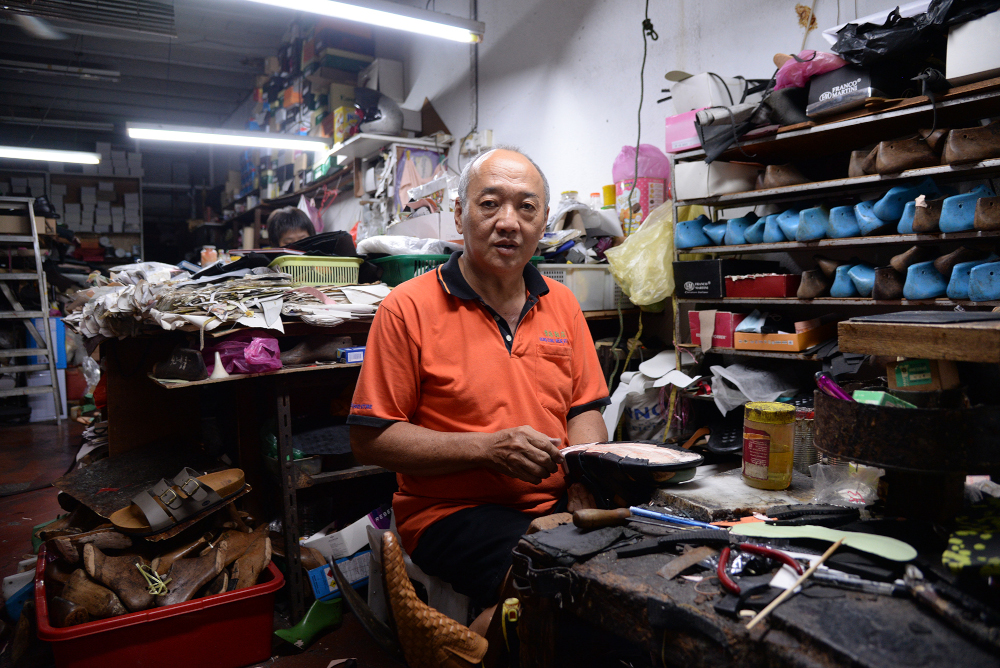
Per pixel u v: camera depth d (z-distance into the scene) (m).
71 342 6.27
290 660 1.81
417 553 1.39
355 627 2.01
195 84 9.23
